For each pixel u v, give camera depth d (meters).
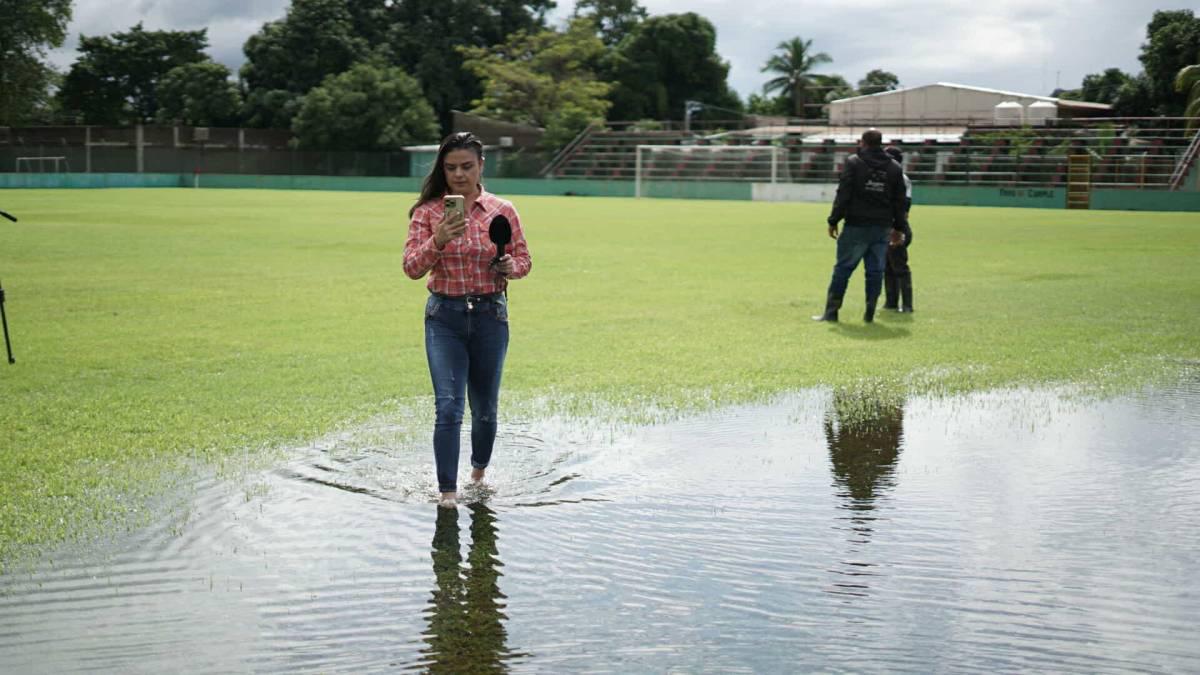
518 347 9.45
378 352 9.23
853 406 7.20
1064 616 3.84
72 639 3.66
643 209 41.53
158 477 5.48
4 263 17.08
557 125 68.62
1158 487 5.37
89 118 86.81
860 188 10.78
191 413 6.88
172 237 23.09
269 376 8.14
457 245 5.29
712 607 3.92
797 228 28.56
